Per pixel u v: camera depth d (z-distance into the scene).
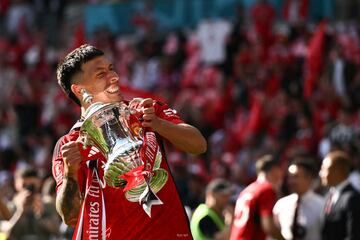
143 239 5.32
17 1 29.27
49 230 10.86
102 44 25.52
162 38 25.28
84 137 5.23
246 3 24.38
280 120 18.45
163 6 25.89
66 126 22.34
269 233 10.52
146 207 5.15
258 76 20.95
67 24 29.02
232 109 20.61
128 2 27.33
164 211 5.36
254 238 10.64
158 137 5.47
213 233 11.00
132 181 5.09
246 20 23.97
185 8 25.50
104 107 5.18
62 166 5.54
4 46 27.33
